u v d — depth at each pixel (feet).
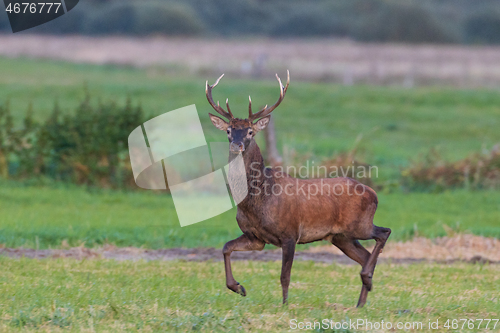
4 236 137.08
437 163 222.28
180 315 84.48
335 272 121.39
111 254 131.44
